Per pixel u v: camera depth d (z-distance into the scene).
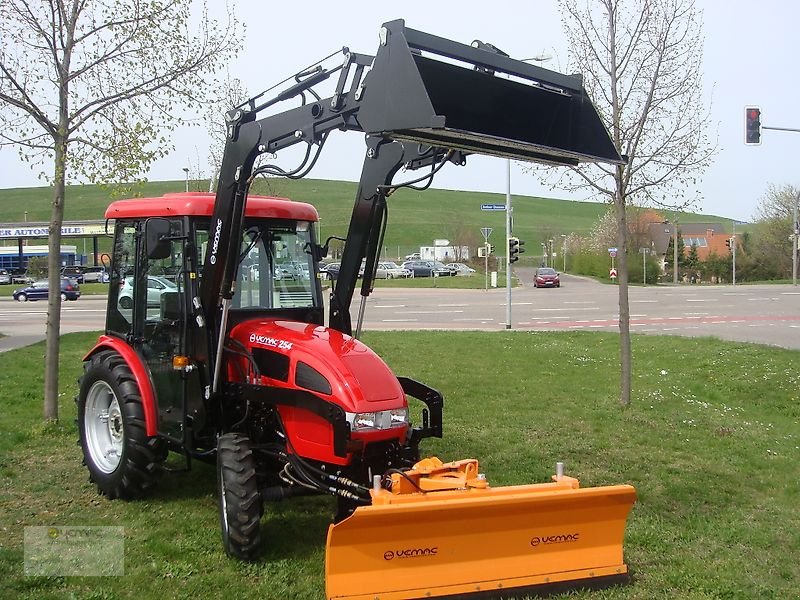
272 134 5.30
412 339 18.00
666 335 18.75
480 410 10.16
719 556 5.35
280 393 5.20
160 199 6.17
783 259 58.84
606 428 9.18
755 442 8.66
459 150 4.99
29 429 8.56
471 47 4.93
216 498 6.30
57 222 8.61
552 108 5.42
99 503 6.21
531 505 4.41
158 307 6.12
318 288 6.45
